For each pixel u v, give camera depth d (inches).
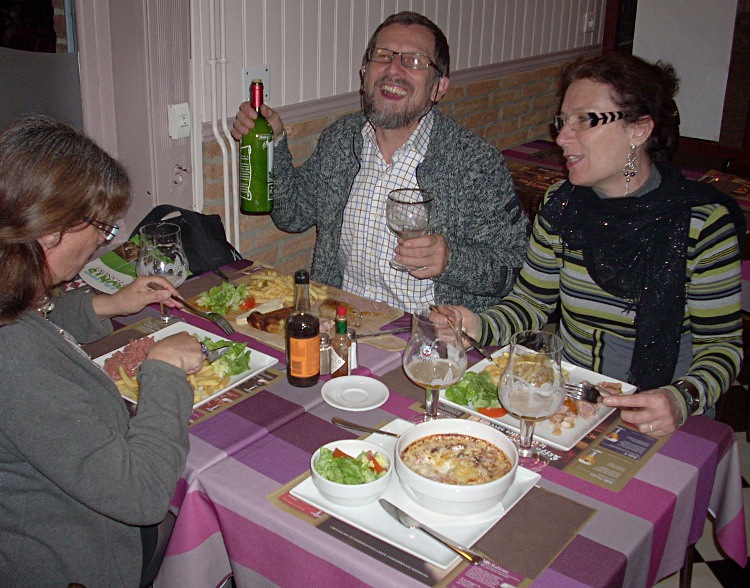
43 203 41.1
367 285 86.7
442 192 81.3
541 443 51.4
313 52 110.7
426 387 51.7
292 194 90.0
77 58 98.7
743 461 102.9
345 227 85.4
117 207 45.7
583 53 172.6
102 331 63.4
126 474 42.1
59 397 41.4
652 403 53.1
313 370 57.4
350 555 41.1
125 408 48.6
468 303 85.1
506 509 44.3
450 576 39.8
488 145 82.8
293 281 72.6
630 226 65.4
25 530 44.8
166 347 50.8
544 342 52.1
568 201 70.0
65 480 41.3
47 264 43.4
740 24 150.9
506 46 148.8
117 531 48.1
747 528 89.1
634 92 61.4
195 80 99.4
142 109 97.3
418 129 81.2
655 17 160.1
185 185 104.3
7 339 41.6
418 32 77.6
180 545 48.5
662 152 65.2
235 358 58.9
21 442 41.0
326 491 44.0
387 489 46.0
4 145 41.9
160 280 64.7
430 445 47.4
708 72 157.2
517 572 40.1
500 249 81.7
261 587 46.6
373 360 62.2
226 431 51.6
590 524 43.9
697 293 65.0
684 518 49.1
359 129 84.8
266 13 102.2
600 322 70.0
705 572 83.0
